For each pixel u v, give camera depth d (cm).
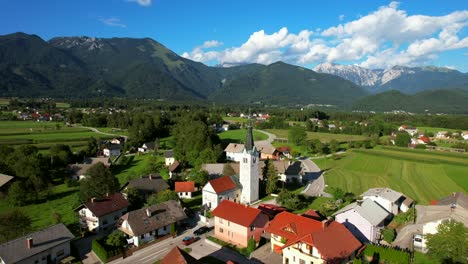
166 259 4919
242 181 9362
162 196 8225
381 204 7950
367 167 13950
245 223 6462
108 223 7638
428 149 17912
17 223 6556
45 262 5891
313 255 5312
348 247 5484
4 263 5316
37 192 10069
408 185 11112
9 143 16750
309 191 10538
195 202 9444
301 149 18275
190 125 18100
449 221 5762
